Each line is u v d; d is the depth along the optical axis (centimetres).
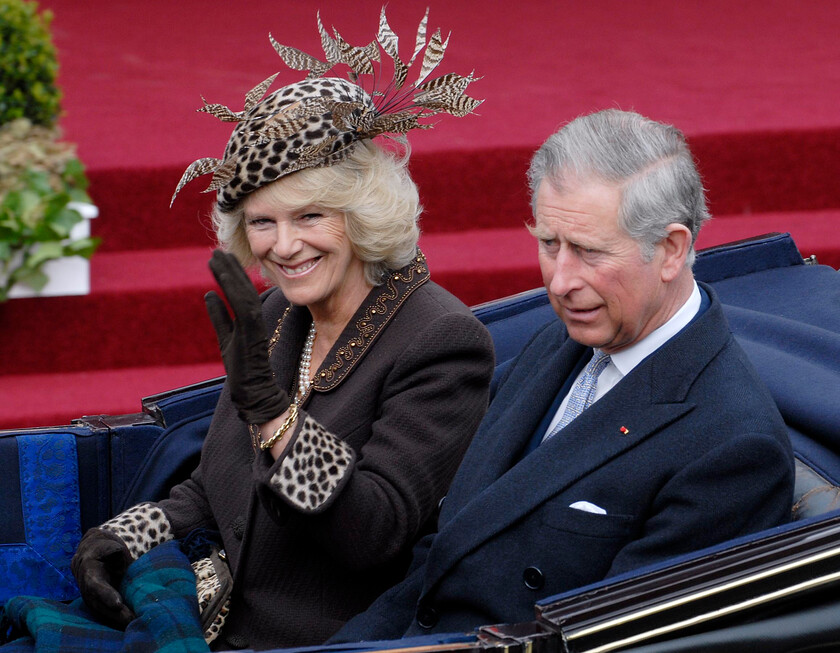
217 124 1634
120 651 609
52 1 2317
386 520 638
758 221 1485
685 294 566
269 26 2077
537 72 1808
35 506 821
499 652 462
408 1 2244
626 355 574
